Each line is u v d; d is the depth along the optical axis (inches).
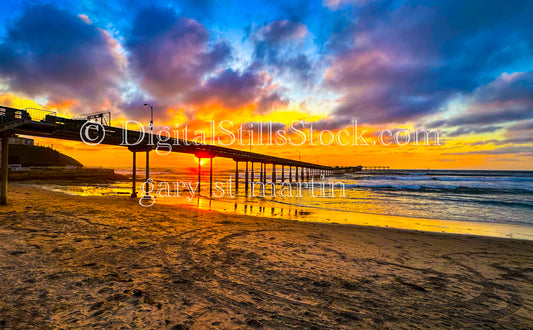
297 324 149.6
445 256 313.0
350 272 243.6
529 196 1290.6
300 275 230.5
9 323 135.3
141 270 224.4
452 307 181.3
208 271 230.4
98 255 257.4
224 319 151.3
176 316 152.2
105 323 140.6
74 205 604.1
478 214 762.8
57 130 621.3
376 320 158.6
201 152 1357.0
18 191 1012.5
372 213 749.9
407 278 234.4
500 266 279.9
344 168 6441.9
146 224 419.2
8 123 522.9
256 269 241.0
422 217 698.8
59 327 134.8
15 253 248.1
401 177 4232.3
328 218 641.0
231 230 410.9
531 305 188.5
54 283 188.4
